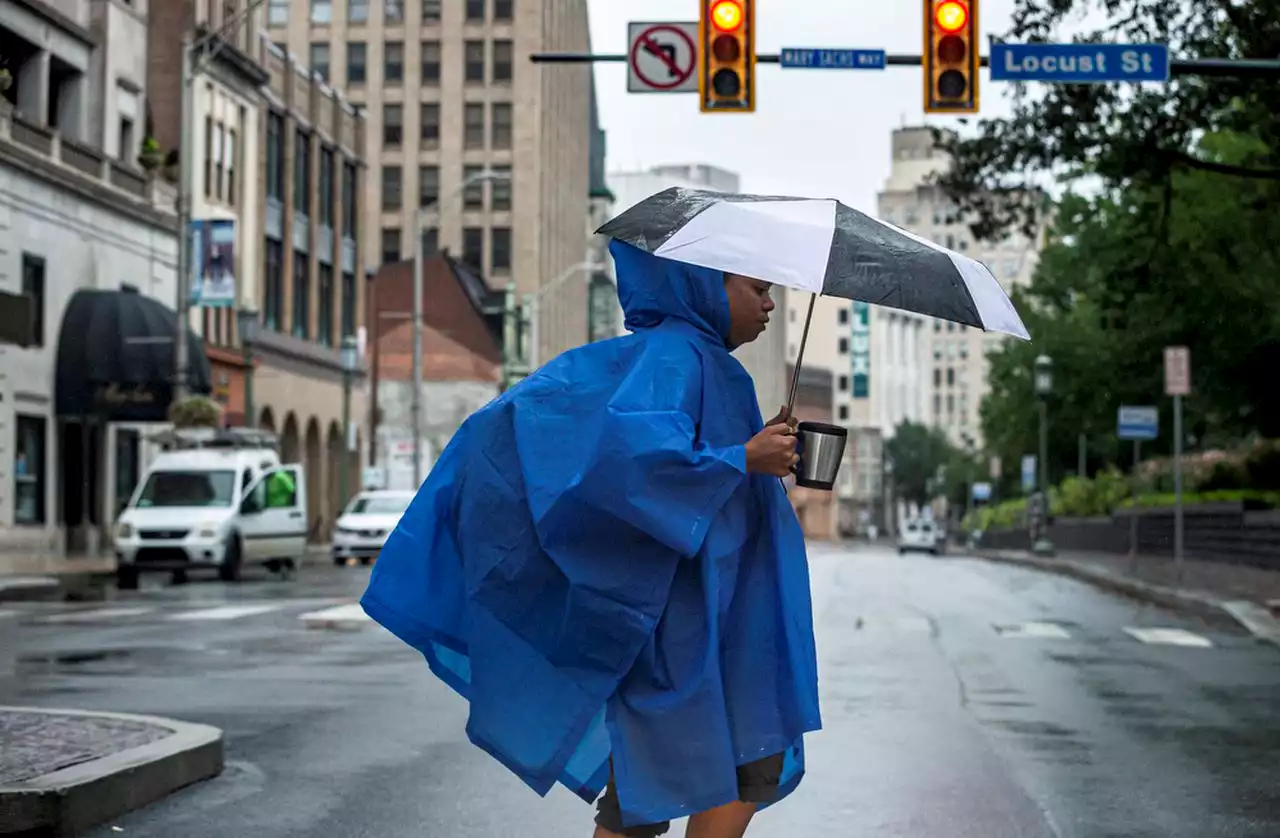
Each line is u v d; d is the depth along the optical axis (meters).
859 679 14.73
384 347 86.75
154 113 51.50
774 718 4.37
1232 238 38.81
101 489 44.19
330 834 7.66
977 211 27.81
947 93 19.41
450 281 92.81
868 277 4.36
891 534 190.12
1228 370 47.25
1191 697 13.54
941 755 10.20
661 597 4.22
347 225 70.00
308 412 63.88
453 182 102.19
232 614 22.17
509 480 4.33
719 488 4.14
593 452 4.12
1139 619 23.84
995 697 13.39
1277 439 47.12
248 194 56.50
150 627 19.94
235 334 55.41
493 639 4.34
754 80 19.33
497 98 102.00
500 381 83.88
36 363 39.69
